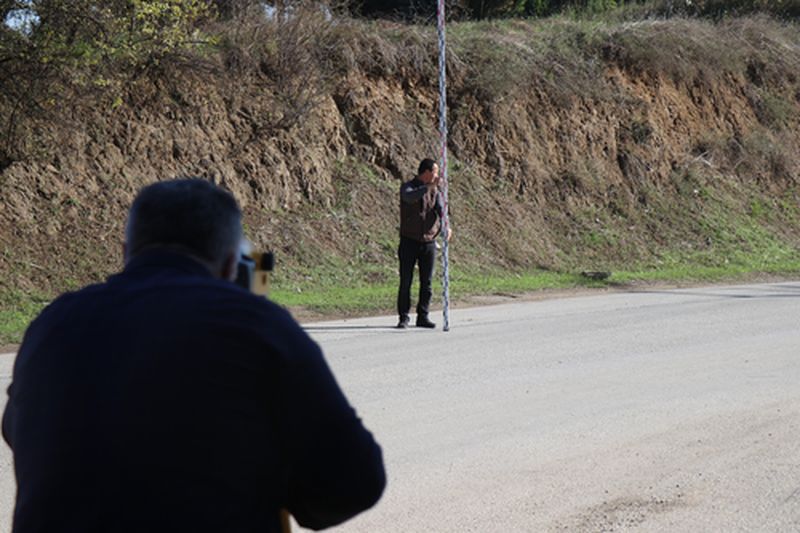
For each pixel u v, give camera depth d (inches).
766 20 1653.5
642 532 294.4
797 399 459.2
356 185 1072.8
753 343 611.8
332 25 1146.7
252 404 126.3
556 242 1140.5
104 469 120.3
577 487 336.5
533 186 1189.7
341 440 129.3
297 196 1034.7
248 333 128.1
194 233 140.3
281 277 911.7
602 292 945.5
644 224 1222.9
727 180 1364.4
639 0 1796.3
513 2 1582.2
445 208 685.9
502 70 1221.7
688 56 1441.9
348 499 130.2
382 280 957.2
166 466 120.7
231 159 1010.1
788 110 1526.8
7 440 141.9
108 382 124.5
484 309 802.2
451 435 400.8
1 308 767.7
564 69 1290.6
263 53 1080.2
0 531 296.5
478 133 1188.5
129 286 134.3
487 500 323.9
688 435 399.2
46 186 895.1
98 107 953.5
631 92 1353.3
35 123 907.4
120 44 823.7
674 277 1072.2
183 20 887.1
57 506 120.3
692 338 631.2
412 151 1131.9
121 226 905.5
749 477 346.0
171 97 1001.5
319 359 132.5
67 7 795.4
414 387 488.4
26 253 836.6
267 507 128.4
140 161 960.9
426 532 295.1
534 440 393.1
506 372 524.7
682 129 1380.4
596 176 1248.2
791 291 932.0
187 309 128.6
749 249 1235.9
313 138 1074.7
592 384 493.4
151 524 119.2
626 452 376.5
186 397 123.0
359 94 1130.0
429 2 1450.5
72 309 133.6
